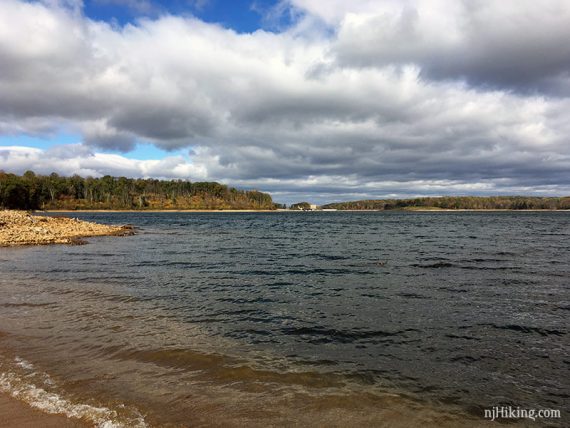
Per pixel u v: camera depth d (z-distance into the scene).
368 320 10.93
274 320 10.92
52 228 44.62
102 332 9.80
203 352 8.48
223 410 6.13
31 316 11.23
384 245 33.06
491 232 51.06
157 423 5.75
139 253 27.95
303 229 61.81
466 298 13.51
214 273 19.00
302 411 6.12
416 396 6.64
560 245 32.12
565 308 12.16
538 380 7.28
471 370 7.68
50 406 6.23
